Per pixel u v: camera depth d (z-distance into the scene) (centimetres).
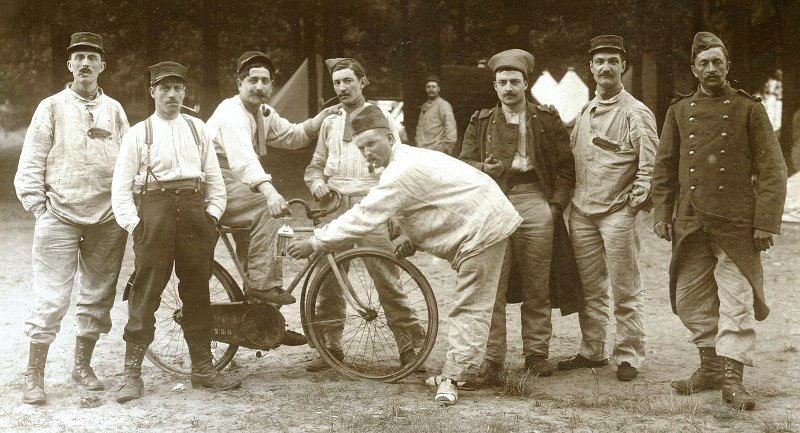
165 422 428
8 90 2039
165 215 468
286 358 568
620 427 415
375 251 497
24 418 433
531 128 517
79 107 484
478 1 2002
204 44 1905
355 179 530
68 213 479
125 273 876
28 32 1931
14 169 1977
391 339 607
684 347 589
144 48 1948
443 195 466
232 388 489
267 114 546
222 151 522
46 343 475
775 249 990
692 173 462
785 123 1611
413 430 405
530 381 498
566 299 529
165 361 541
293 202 504
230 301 520
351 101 533
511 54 518
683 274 480
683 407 444
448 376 474
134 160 470
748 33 1588
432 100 1280
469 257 464
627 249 510
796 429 405
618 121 511
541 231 513
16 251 1014
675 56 1772
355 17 2020
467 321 471
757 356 554
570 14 1875
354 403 461
